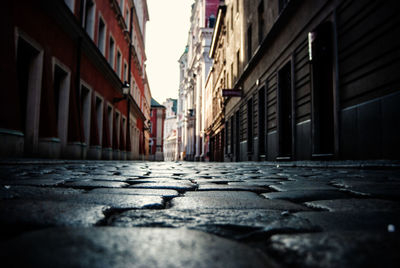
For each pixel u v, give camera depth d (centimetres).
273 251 80
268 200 181
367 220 120
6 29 688
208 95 3816
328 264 67
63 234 78
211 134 3503
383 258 69
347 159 658
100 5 1547
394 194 202
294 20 966
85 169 519
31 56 870
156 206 156
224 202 171
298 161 894
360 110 608
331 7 719
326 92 793
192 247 72
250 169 676
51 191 199
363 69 601
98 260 61
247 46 1672
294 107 968
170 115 10494
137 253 66
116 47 1983
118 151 1972
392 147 514
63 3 947
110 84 1798
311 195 208
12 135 669
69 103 1120
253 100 1541
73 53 1152
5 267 57
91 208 129
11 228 98
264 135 1379
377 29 555
